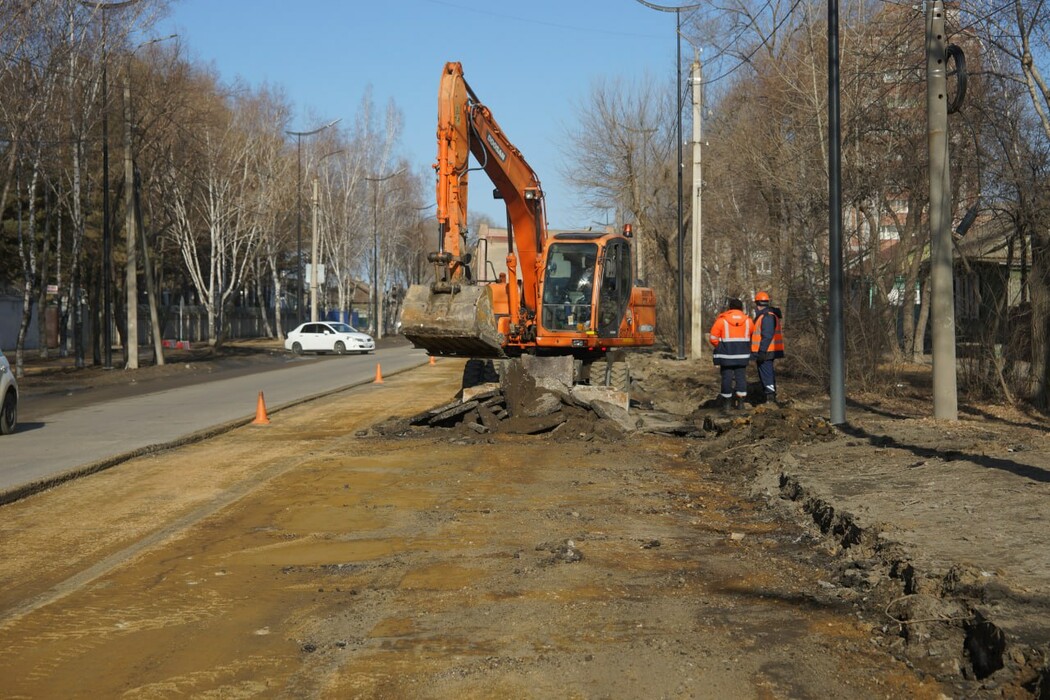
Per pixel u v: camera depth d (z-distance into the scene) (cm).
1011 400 1852
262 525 948
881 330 2162
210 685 538
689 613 655
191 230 5541
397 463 1330
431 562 799
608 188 5094
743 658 567
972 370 1977
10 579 759
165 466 1308
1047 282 1783
